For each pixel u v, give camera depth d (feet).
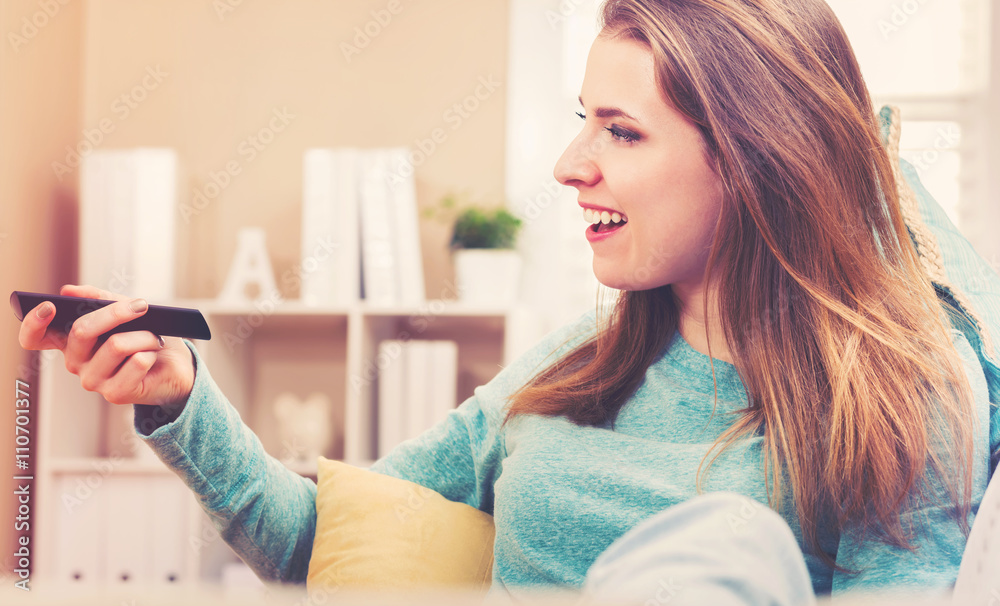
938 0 6.35
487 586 2.70
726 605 1.37
